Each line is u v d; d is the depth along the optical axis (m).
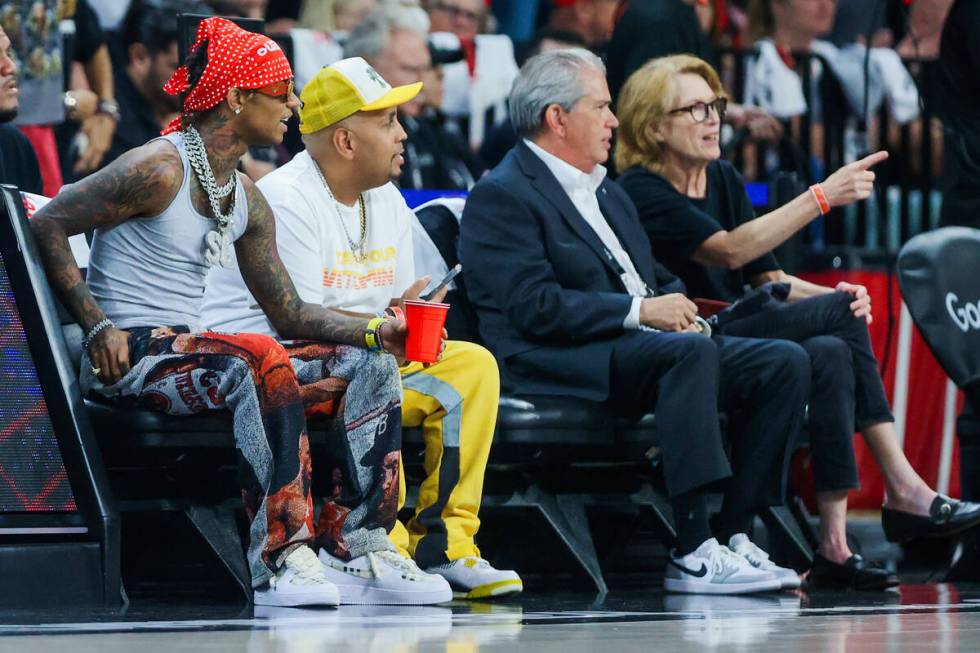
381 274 15.03
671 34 21.69
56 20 19.48
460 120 23.69
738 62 24.53
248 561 13.11
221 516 13.73
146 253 13.39
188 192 13.30
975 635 10.64
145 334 13.17
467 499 14.38
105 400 13.33
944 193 23.50
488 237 16.27
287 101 13.51
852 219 24.41
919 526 16.84
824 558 16.28
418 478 15.38
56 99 19.56
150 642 9.63
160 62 20.38
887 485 17.06
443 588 13.35
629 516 16.95
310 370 13.48
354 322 13.55
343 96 14.39
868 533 21.14
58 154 19.84
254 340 12.84
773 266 18.70
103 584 12.59
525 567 16.28
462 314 16.58
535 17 26.31
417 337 12.88
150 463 13.47
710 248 17.66
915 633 10.80
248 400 12.73
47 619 11.40
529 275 16.05
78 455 12.74
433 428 14.41
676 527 15.38
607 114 16.64
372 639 10.07
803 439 17.41
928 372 22.98
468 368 14.44
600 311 15.73
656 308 15.69
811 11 26.08
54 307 12.95
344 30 23.44
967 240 17.92
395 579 13.28
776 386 15.69
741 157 24.03
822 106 25.30
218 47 13.17
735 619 12.11
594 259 16.42
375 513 13.39
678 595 14.91
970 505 16.67
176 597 13.72
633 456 16.19
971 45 22.78
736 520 15.84
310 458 13.01
